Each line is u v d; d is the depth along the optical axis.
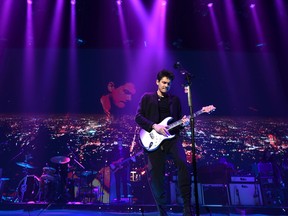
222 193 5.42
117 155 7.03
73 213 4.56
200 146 7.95
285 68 8.98
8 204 5.11
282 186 6.39
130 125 8.23
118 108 8.48
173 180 5.70
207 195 5.38
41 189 6.11
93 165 7.40
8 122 7.98
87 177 6.82
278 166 6.81
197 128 8.21
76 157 7.53
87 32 8.80
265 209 5.01
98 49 8.93
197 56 9.05
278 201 6.18
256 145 8.13
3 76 8.40
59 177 6.43
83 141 7.86
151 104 2.80
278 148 8.12
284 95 8.80
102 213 4.59
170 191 5.61
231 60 9.07
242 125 8.45
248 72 8.99
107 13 8.48
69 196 6.48
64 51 8.80
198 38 9.09
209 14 8.53
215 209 4.90
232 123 8.45
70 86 8.57
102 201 6.50
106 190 6.58
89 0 8.13
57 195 6.28
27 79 8.48
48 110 8.27
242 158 7.96
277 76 8.94
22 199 6.05
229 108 8.67
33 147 7.66
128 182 6.68
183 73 2.74
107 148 7.71
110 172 6.69
